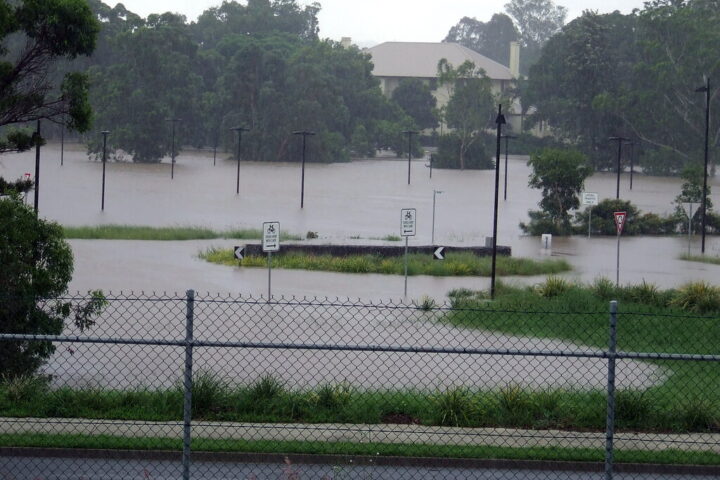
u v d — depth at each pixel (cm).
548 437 2153
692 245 9319
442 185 17438
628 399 2441
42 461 2053
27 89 3503
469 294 5331
